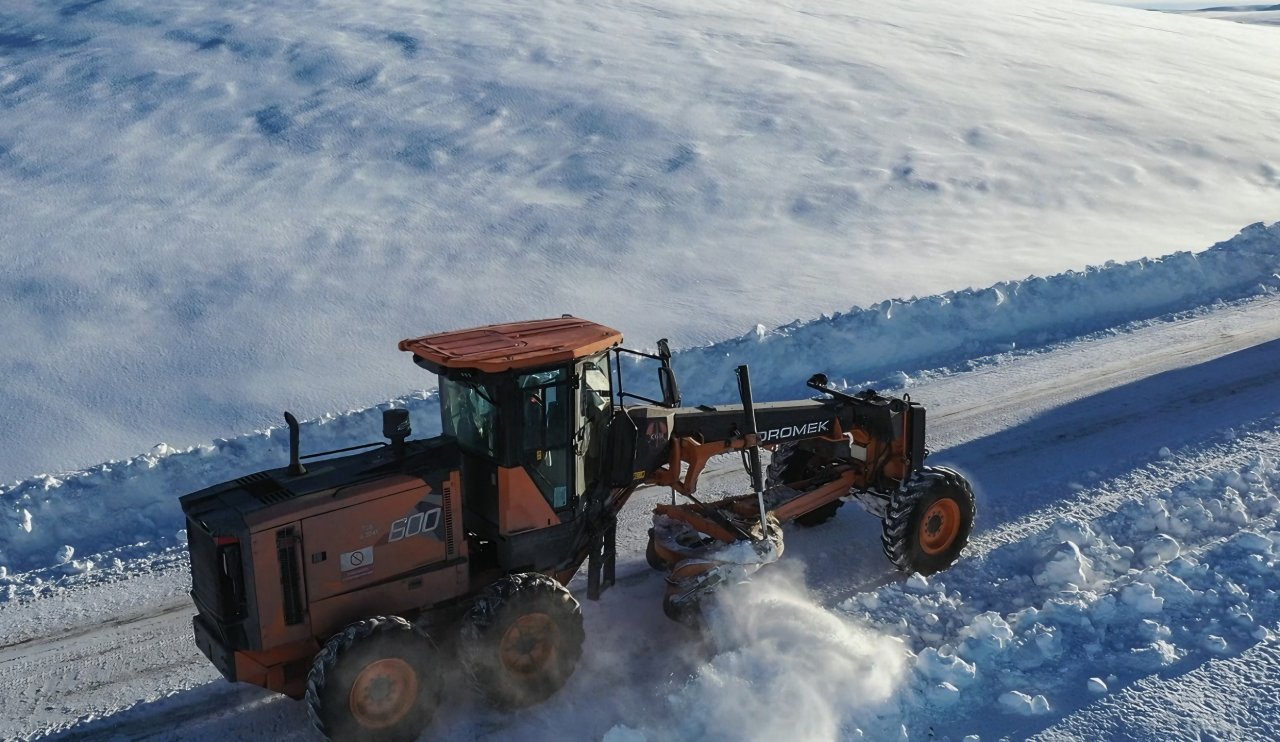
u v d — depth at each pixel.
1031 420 10.45
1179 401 10.72
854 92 27.48
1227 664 5.91
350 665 5.22
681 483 6.98
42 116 23.06
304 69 26.30
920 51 33.50
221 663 5.54
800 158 22.16
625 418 6.41
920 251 17.16
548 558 6.25
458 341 6.13
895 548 7.33
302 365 12.34
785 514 7.41
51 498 8.49
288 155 21.12
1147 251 17.31
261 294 14.62
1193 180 22.67
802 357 12.07
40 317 13.71
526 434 5.91
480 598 5.71
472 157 21.25
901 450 7.79
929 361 12.51
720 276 15.71
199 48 27.81
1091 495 8.77
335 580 5.59
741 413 7.21
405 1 33.75
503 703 5.81
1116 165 23.25
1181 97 30.58
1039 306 13.60
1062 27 42.56
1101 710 5.57
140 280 15.04
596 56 28.81
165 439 10.48
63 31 29.38
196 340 13.05
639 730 5.45
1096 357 12.29
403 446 5.97
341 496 5.55
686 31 32.81
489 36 29.98
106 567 7.94
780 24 35.34
